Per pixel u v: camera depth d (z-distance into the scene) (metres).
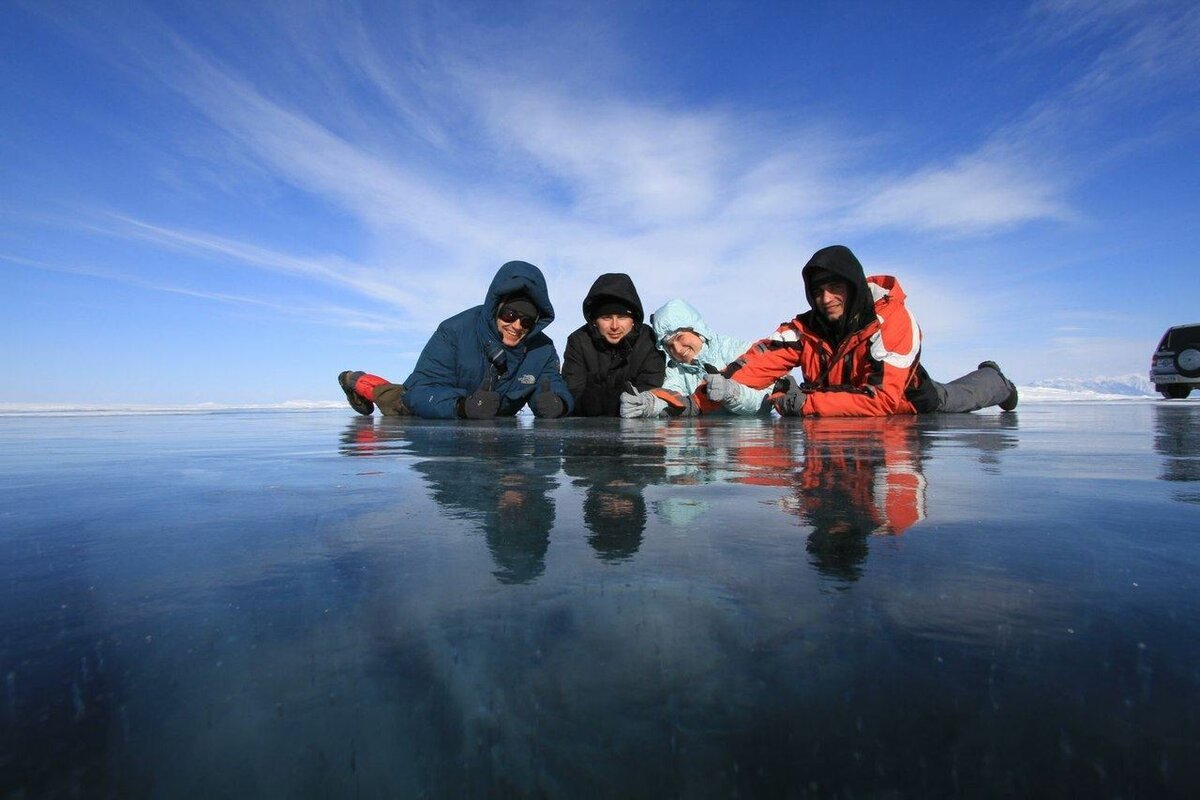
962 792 0.30
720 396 4.45
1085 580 0.60
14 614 0.54
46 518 0.96
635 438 2.51
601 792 0.30
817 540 0.76
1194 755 0.33
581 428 3.24
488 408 4.48
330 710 0.38
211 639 0.48
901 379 4.17
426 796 0.31
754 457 1.74
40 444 2.57
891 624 0.49
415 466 1.59
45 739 0.35
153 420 4.90
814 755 0.33
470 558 0.69
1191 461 1.60
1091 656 0.44
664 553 0.71
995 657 0.44
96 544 0.78
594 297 4.95
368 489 1.21
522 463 1.63
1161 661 0.43
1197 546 0.72
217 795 0.31
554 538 0.78
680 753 0.34
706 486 1.21
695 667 0.43
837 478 1.30
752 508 0.98
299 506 1.03
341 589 0.59
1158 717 0.36
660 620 0.50
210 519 0.93
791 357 4.83
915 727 0.36
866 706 0.38
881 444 2.16
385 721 0.37
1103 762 0.33
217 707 0.39
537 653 0.45
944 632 0.48
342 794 0.31
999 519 0.88
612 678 0.41
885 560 0.67
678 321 4.98
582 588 0.58
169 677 0.42
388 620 0.51
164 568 0.67
